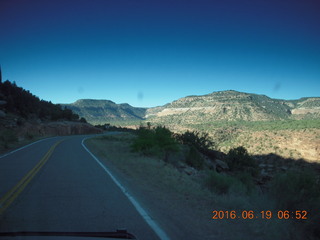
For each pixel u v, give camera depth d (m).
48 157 17.31
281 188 6.63
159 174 11.88
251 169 28.56
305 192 6.26
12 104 50.56
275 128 105.44
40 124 52.84
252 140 88.25
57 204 6.59
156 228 5.00
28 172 11.42
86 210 6.11
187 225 5.26
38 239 3.57
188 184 9.96
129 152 22.64
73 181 9.70
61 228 4.86
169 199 7.46
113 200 7.10
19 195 7.46
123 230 3.97
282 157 60.47
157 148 20.59
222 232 4.91
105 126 105.88
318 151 62.62
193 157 25.20
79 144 30.88
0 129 35.06
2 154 18.75
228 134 108.81
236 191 8.79
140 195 7.80
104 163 15.31
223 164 31.17
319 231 5.13
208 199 7.61
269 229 4.92
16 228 4.81
